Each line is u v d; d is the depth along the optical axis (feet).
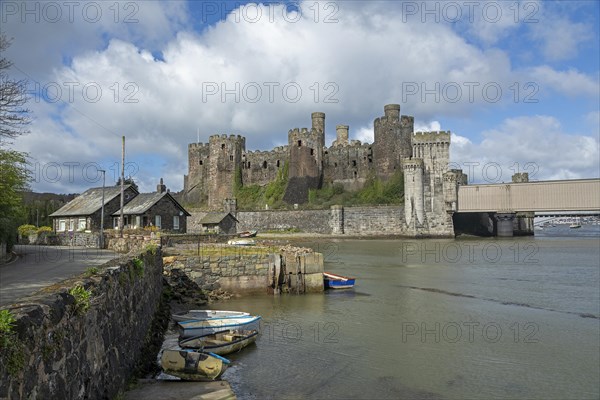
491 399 41.93
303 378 45.78
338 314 74.90
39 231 184.24
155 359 46.11
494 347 57.26
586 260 166.09
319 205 333.62
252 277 91.04
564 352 55.62
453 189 298.35
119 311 33.53
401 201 318.45
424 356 53.36
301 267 94.07
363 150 359.46
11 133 67.97
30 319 17.71
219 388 37.45
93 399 25.41
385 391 43.14
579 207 275.59
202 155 405.59
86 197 198.90
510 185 290.35
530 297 92.22
